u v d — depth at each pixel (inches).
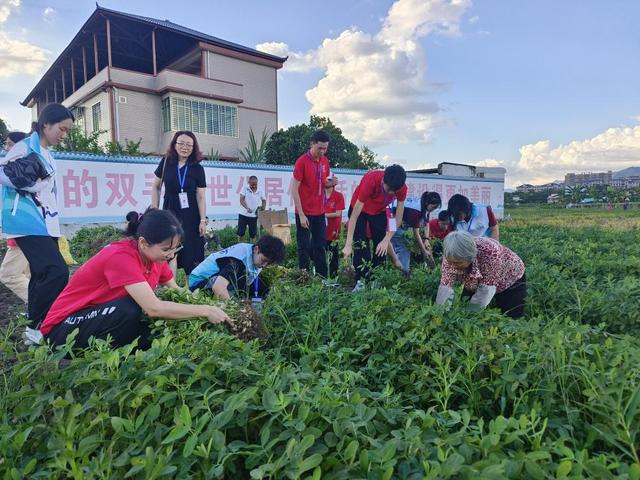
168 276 129.2
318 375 85.4
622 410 63.6
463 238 129.0
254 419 59.9
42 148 148.0
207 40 949.2
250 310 112.2
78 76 1181.7
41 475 53.3
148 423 58.9
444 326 103.8
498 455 54.4
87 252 356.8
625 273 217.9
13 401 67.7
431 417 60.8
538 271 192.9
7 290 233.1
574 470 51.0
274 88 1072.2
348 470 51.5
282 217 443.5
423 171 1015.6
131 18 858.1
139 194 448.5
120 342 106.7
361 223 218.8
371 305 116.4
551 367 77.6
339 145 1152.8
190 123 919.0
